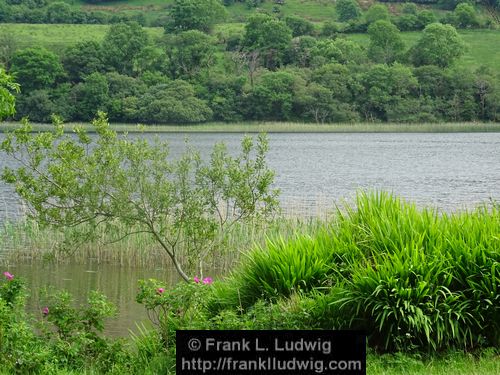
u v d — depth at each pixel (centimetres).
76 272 2294
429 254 1164
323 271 1229
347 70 14138
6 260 2388
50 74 12925
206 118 13138
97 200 1661
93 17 19950
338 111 13588
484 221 1248
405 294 1105
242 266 1327
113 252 2408
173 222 1841
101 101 12544
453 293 1133
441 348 1123
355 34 18900
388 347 1130
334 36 18350
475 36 18788
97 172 1652
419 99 13850
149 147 1691
